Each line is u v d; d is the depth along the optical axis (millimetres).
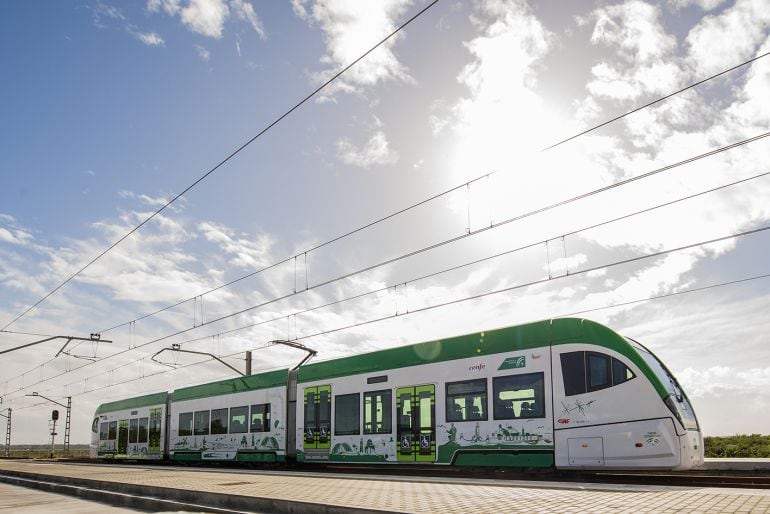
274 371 23922
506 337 16125
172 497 12836
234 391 26000
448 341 17406
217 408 26938
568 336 15031
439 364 17453
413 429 17688
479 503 9047
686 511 7688
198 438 27844
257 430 24062
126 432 34844
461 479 14859
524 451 15172
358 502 9516
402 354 18562
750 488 12117
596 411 14227
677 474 16969
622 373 14078
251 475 17141
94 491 14594
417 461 17406
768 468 16141
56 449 106500
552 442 14750
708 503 8375
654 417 13531
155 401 32375
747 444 25516
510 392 15727
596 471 15156
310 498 10273
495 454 15695
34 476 20188
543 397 15094
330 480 14242
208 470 21547
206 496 11844
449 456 16656
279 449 22734
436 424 17125
